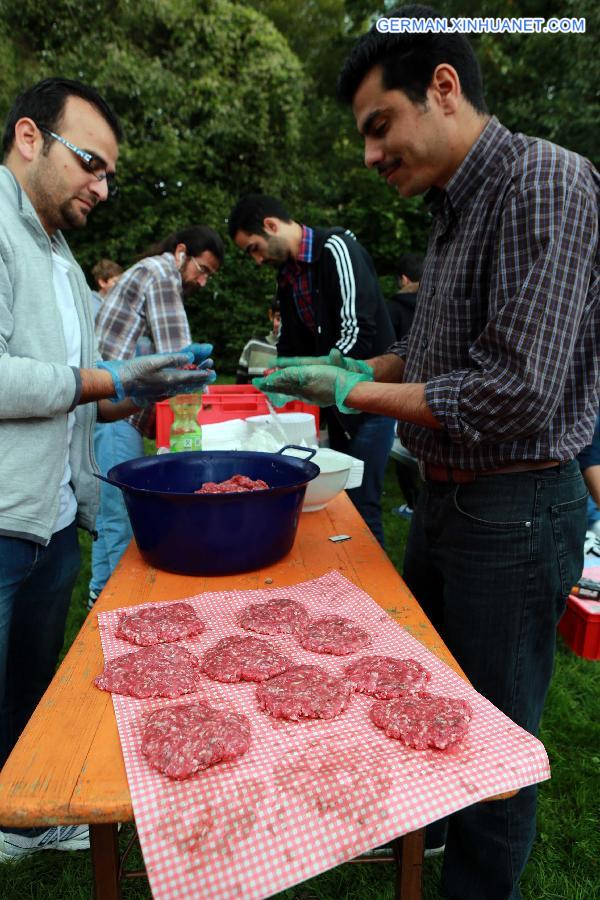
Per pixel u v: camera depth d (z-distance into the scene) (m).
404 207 11.05
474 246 1.41
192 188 10.88
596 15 7.82
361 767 0.90
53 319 1.57
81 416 1.87
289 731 0.99
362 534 1.94
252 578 1.60
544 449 1.40
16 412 1.45
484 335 1.30
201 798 0.84
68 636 3.29
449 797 0.86
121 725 1.00
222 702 1.08
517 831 1.55
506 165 1.36
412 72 1.37
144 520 1.58
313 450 1.94
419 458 1.60
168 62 11.17
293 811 0.83
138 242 10.87
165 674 1.12
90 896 1.90
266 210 3.16
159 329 3.19
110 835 1.02
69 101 1.55
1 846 2.03
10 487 1.53
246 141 11.20
